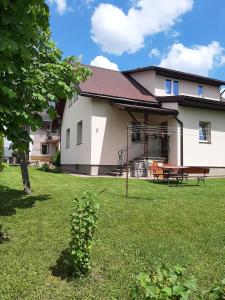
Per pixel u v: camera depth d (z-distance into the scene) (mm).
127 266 4707
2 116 5594
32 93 5984
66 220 6523
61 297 3975
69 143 20891
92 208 4543
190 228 6242
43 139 40844
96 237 5652
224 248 5375
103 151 16797
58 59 7473
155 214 6938
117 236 5734
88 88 16484
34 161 34844
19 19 4348
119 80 19516
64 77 7309
